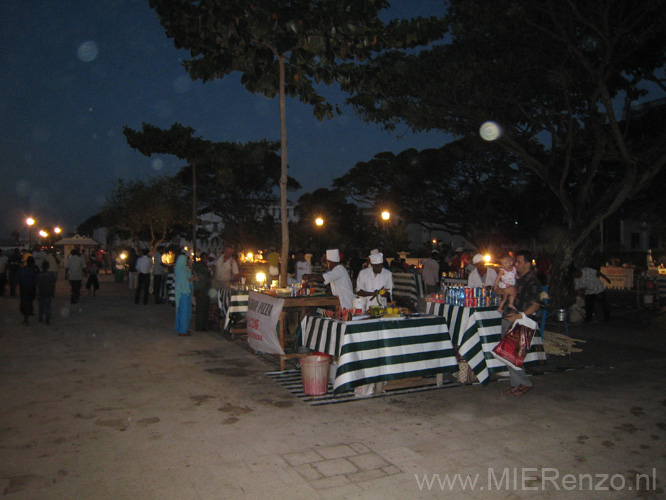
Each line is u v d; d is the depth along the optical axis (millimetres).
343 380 5840
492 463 4293
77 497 3609
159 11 8789
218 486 3809
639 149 13344
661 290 16734
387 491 3764
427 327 6566
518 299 6430
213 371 7512
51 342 9688
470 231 39562
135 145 14086
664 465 4289
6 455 4352
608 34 11391
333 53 9242
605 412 5695
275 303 7750
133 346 9375
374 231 44938
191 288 10797
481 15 12125
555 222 26625
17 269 19578
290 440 4766
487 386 6797
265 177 47031
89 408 5676
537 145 16656
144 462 4234
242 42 9016
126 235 35969
